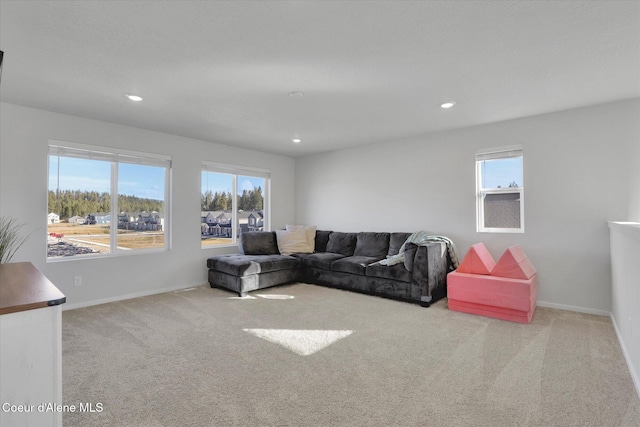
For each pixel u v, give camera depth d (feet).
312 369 7.35
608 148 11.09
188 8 5.97
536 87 9.68
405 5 5.89
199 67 8.34
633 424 5.40
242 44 7.23
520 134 12.77
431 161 15.19
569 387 6.54
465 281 11.49
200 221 16.24
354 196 18.12
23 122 11.25
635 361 6.80
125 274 13.62
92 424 5.41
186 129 14.30
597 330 9.66
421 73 8.70
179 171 15.42
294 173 21.17
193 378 6.95
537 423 5.44
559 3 5.83
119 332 9.61
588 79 9.12
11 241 10.79
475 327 10.03
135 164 14.14
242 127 13.98
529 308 10.29
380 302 12.94
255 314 11.39
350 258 15.65
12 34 6.77
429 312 11.59
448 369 7.33
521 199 12.96
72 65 8.20
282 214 20.43
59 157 12.19
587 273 11.45
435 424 5.42
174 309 11.99
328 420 5.53
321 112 11.96
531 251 12.55
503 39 7.04
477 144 13.85
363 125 13.73
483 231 13.73
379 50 7.51
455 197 14.47
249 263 14.26
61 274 11.99
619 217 10.90
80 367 7.41
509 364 7.54
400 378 6.94
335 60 7.99
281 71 8.57
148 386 6.62
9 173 11.00
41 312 3.49
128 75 8.79
